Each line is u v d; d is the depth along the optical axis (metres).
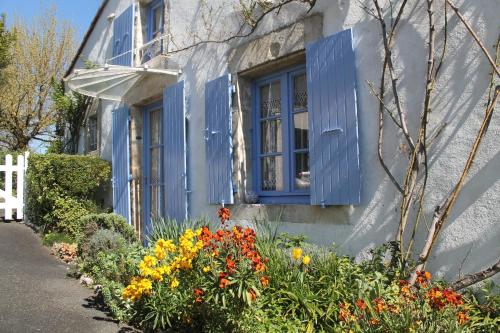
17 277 5.84
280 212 5.38
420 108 4.18
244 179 5.97
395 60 4.36
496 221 3.67
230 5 6.24
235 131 6.00
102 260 5.39
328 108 4.81
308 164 5.35
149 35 8.56
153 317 4.18
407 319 3.09
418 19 4.22
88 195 9.23
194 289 3.84
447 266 3.95
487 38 3.78
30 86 17.98
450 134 3.98
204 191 6.55
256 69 5.81
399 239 4.09
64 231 8.60
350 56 4.64
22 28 18.12
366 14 4.61
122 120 8.69
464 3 3.93
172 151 7.18
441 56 4.05
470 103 3.87
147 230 7.70
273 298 4.06
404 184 4.12
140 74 7.67
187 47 6.70
